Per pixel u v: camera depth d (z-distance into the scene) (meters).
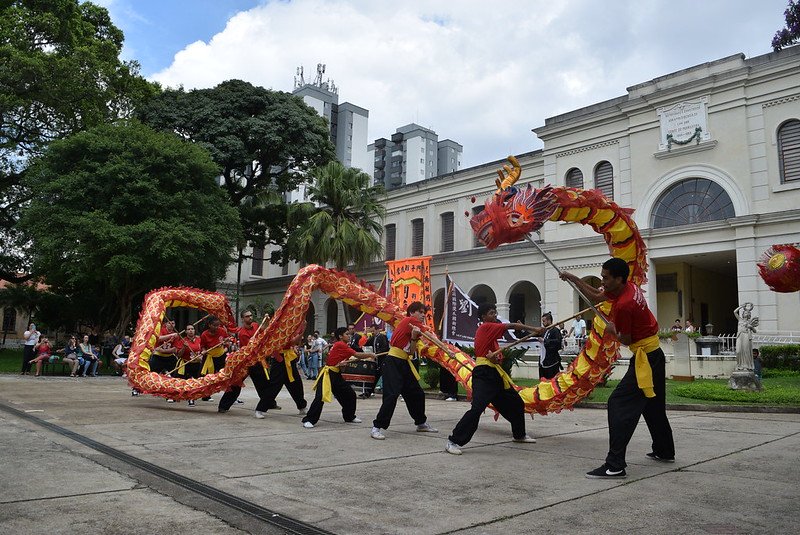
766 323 19.88
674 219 23.08
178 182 23.53
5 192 28.98
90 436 6.98
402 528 3.70
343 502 4.29
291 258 31.56
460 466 5.67
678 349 18.77
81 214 21.94
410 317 7.95
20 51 24.16
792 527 3.74
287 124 30.92
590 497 4.49
